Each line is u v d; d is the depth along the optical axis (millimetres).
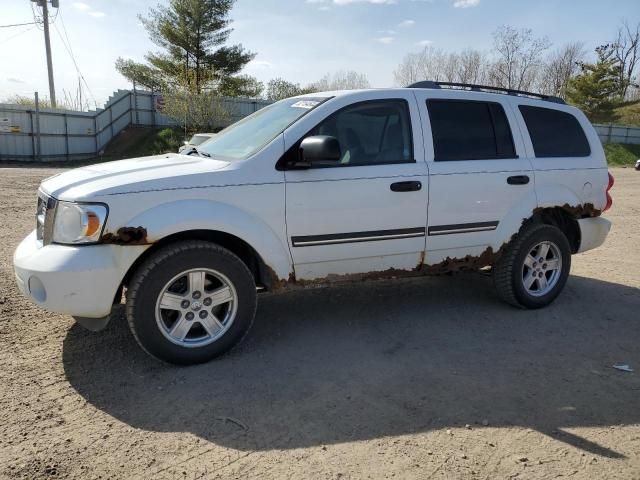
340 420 3230
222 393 3516
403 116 4555
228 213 3832
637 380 3840
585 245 5566
